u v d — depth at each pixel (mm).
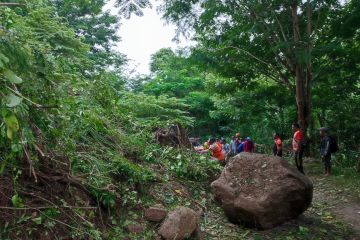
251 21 12070
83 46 7680
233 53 13914
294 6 11453
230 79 16281
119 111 7035
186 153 7582
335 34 11750
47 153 4148
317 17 12086
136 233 4605
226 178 6395
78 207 4090
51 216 3848
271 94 16125
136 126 7453
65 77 4035
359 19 10766
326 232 6180
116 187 4934
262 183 6145
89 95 4906
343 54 11945
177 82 25500
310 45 10086
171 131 8172
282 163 6441
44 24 5680
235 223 6145
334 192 9031
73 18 16094
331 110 16516
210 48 14086
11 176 3807
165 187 6117
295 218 6508
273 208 5926
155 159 6738
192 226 4895
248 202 5895
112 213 4723
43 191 4043
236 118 19531
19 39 2883
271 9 11398
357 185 9438
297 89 13438
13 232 3518
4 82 2020
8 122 1823
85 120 4781
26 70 2717
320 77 14117
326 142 11266
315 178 10820
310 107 13648
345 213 7383
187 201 6070
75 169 4641
